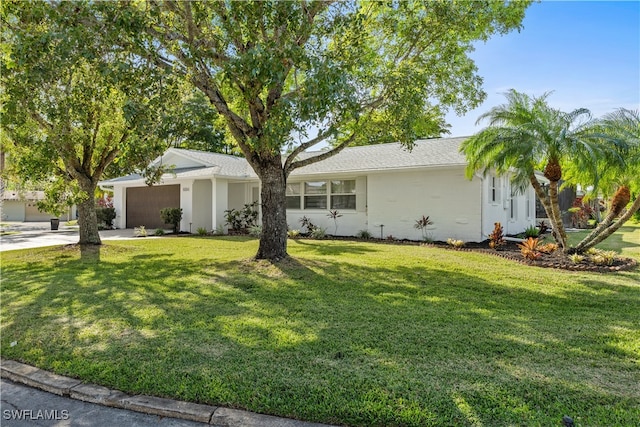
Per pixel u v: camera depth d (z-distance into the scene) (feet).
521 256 31.27
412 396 9.73
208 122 29.58
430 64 28.48
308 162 29.76
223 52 23.11
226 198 55.77
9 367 12.30
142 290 20.94
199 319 15.94
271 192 27.76
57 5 18.48
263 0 19.76
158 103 21.17
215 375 11.05
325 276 23.94
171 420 9.57
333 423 9.01
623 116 29.76
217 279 23.45
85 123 32.04
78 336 14.32
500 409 9.14
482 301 18.54
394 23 27.66
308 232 51.44
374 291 20.45
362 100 27.66
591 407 9.23
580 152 26.94
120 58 20.90
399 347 12.84
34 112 26.76
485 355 12.19
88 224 39.11
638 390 10.02
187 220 57.21
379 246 39.52
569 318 15.97
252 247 38.88
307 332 14.30
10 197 114.93
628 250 36.27
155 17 21.20
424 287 21.30
